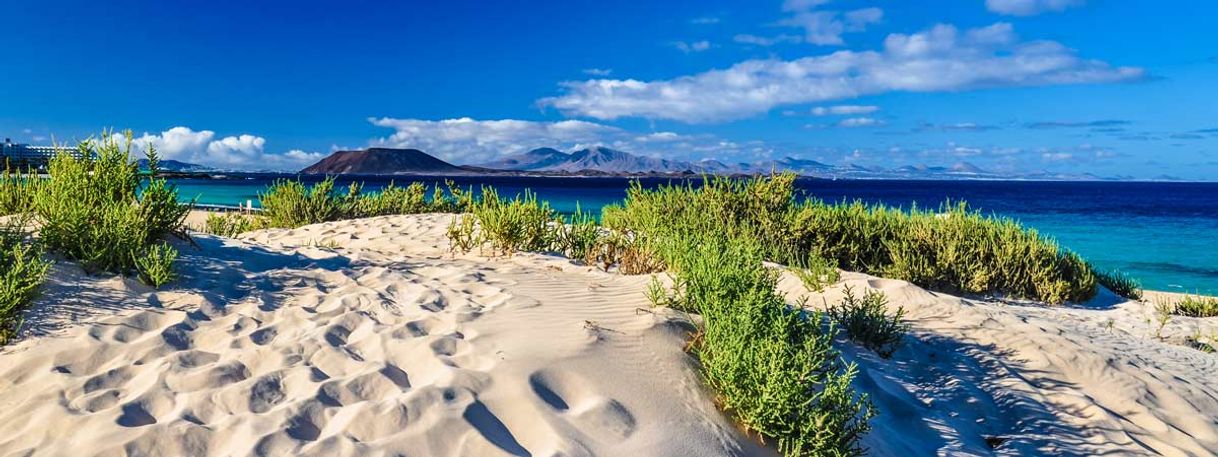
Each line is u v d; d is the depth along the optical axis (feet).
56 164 19.79
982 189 567.59
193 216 60.59
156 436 8.73
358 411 9.59
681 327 14.85
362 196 47.06
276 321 13.84
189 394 10.16
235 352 11.97
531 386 10.82
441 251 26.53
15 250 14.20
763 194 34.32
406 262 20.86
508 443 9.46
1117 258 72.23
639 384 11.72
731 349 11.88
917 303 20.43
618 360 12.50
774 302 14.82
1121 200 278.87
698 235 26.94
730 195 34.50
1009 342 17.48
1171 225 123.03
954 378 15.57
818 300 21.01
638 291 17.94
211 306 14.32
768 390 10.65
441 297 16.37
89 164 20.12
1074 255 33.50
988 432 13.53
